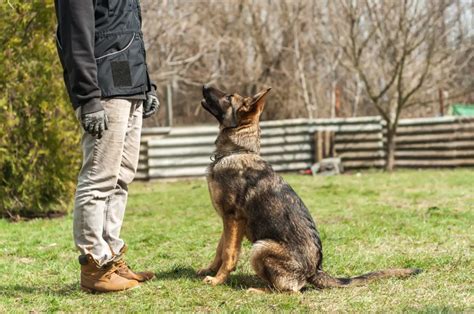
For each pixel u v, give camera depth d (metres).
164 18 18.80
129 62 4.68
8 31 9.20
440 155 16.42
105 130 4.62
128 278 5.07
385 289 4.82
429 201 10.41
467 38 17.70
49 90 9.42
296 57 21.08
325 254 6.30
